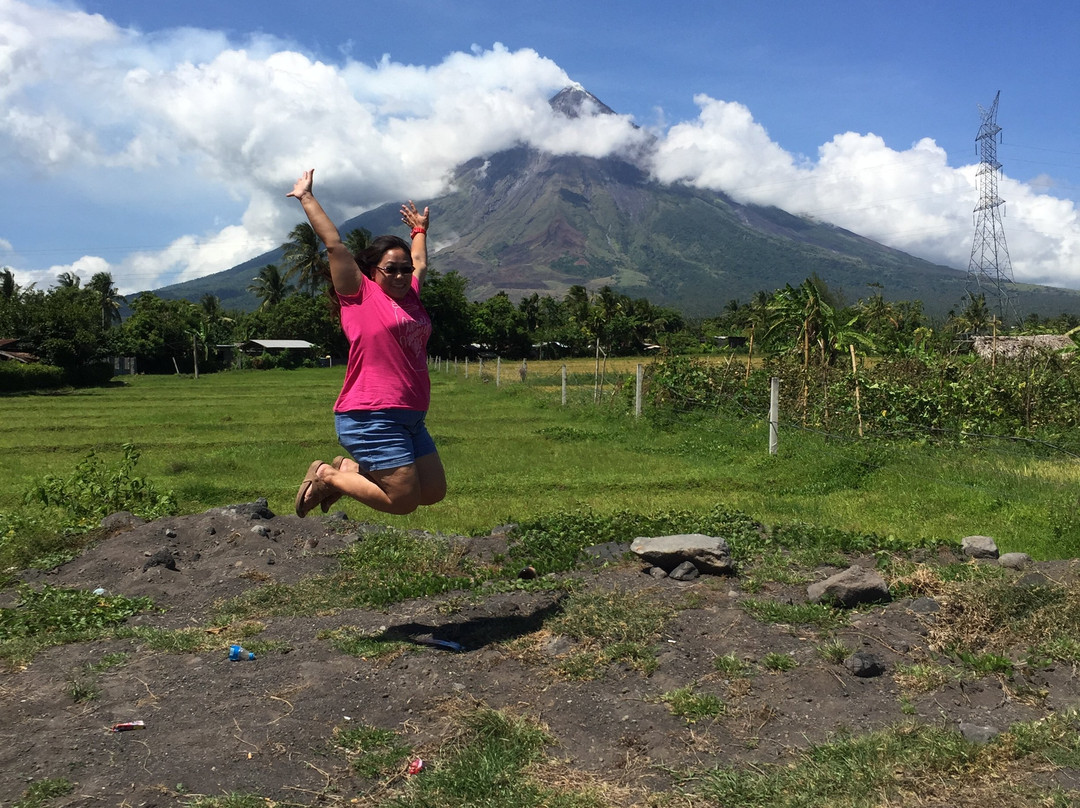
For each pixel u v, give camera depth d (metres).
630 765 3.22
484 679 3.96
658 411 18.16
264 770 3.18
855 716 3.51
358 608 5.12
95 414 25.95
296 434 19.73
